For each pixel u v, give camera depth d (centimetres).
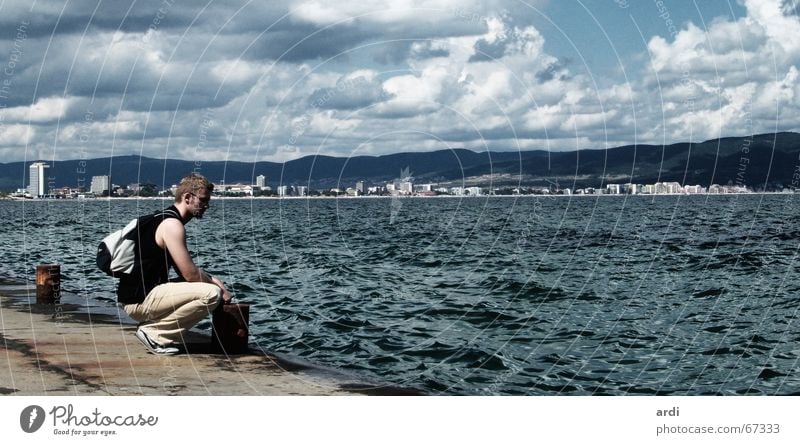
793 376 914
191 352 780
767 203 8069
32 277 1702
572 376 892
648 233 3506
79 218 5512
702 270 2048
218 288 762
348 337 1093
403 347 1027
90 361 727
